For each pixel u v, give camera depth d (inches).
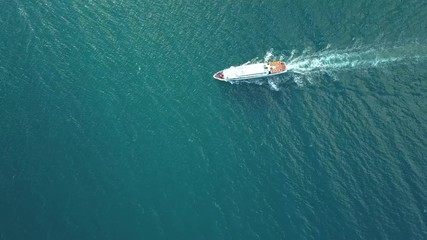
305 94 4303.6
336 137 4060.0
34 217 3747.5
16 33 4719.5
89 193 3848.4
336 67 4411.9
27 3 4913.9
